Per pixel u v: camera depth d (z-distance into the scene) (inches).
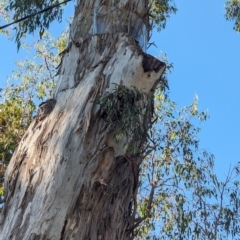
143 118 235.9
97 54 249.1
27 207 204.5
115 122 225.1
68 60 253.4
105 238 212.2
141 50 243.4
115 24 261.1
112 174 221.6
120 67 236.8
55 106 233.6
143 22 271.6
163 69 240.4
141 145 235.1
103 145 221.8
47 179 209.2
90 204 210.8
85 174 214.1
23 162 217.6
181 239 367.2
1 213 211.5
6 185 219.3
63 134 219.9
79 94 233.1
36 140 221.0
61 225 202.1
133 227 229.1
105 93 228.7
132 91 229.1
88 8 270.5
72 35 265.0
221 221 366.0
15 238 198.2
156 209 389.7
